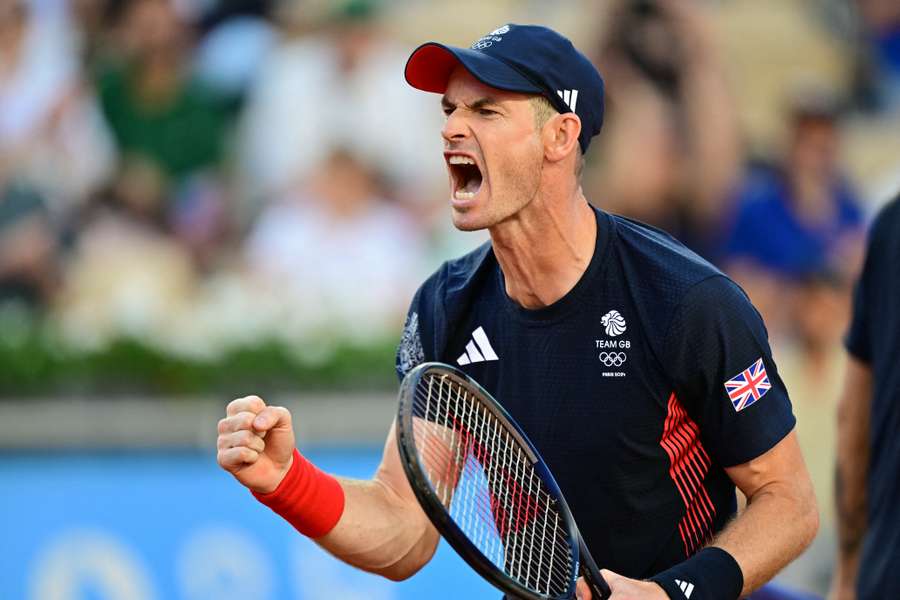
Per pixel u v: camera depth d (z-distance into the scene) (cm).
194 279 3812
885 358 1514
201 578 2744
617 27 3972
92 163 3934
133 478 2867
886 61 4197
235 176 3859
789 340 3788
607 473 1241
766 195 3875
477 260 1311
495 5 4094
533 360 1252
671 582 1162
